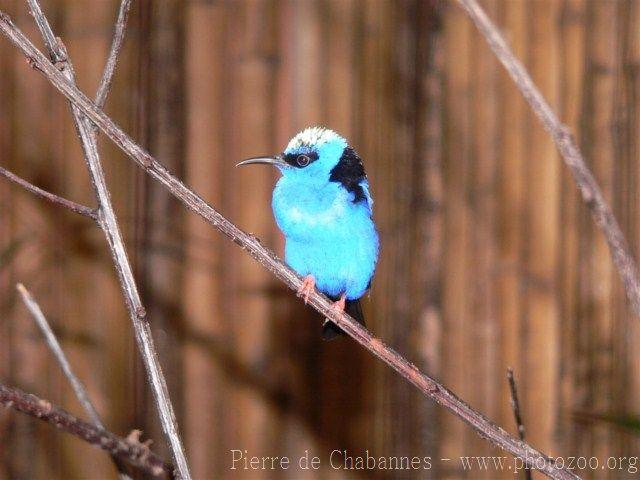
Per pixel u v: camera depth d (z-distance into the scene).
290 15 11.27
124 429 11.12
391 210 11.44
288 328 11.32
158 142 11.21
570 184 11.33
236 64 11.21
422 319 11.42
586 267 11.30
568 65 11.29
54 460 11.08
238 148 11.23
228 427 11.25
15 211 11.14
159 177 6.09
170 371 11.23
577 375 11.26
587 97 11.29
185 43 11.22
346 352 11.37
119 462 6.79
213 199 11.21
